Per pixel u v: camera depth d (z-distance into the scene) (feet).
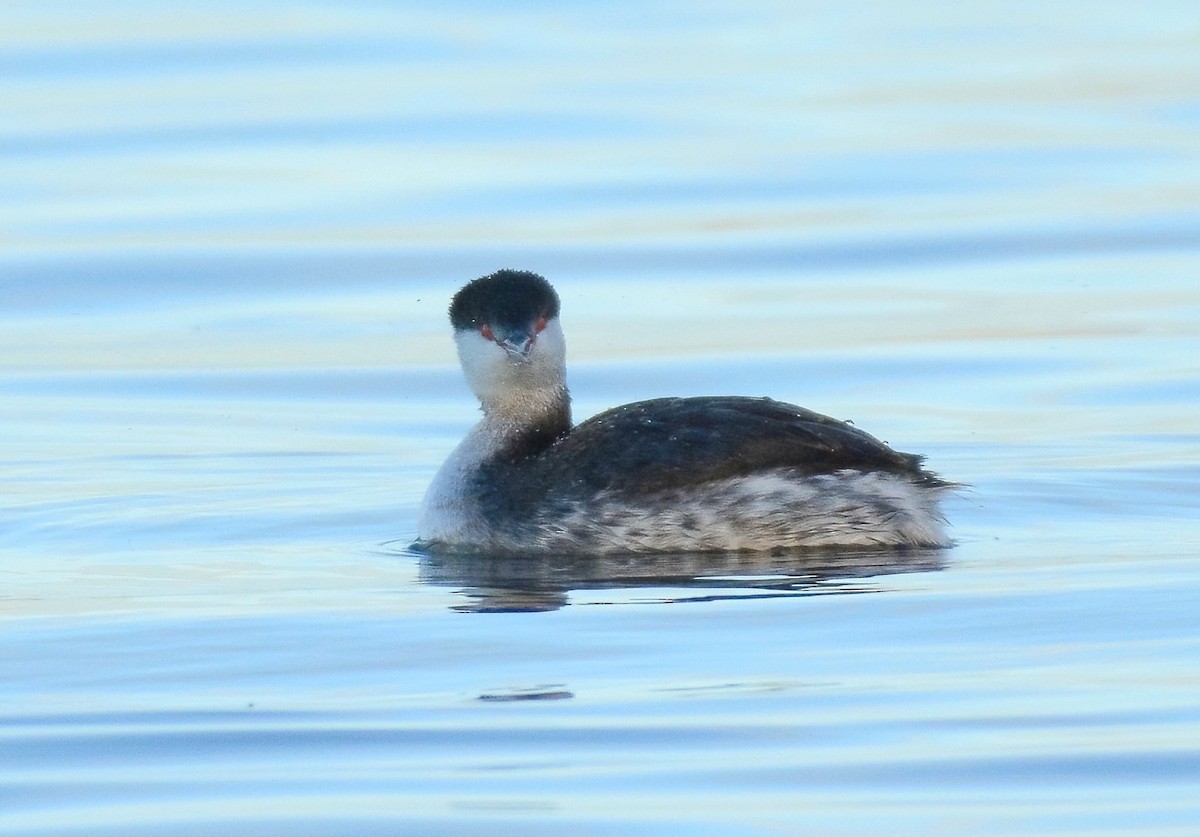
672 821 30.32
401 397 69.87
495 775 32.30
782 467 47.57
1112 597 42.24
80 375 72.43
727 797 31.24
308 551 49.34
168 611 42.78
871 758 32.78
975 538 48.96
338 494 56.24
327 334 78.33
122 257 87.76
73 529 51.80
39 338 78.02
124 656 39.22
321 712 35.50
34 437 63.72
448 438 64.03
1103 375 69.87
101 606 43.29
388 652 39.22
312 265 86.99
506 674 37.60
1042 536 49.08
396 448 62.54
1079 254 87.61
